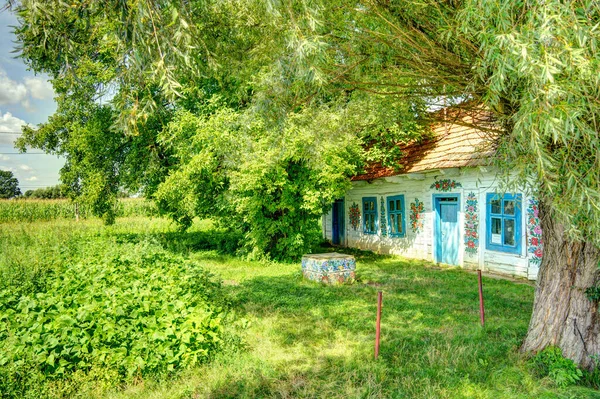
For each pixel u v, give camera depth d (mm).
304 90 4855
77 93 15953
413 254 14234
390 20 4008
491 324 6480
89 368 4715
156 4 3090
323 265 9977
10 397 4137
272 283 10000
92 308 5488
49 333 4898
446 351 5398
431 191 13320
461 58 3982
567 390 4316
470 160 10289
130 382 4668
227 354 5352
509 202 10633
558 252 4980
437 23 3762
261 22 4395
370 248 16641
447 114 5383
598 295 4699
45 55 3443
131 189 19297
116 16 3238
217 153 12633
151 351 4973
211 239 18375
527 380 4516
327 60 4070
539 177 2879
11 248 13562
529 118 2488
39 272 8711
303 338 6078
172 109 16438
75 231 20672
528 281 9977
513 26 2457
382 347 5668
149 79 3207
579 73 2518
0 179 68812
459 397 4262
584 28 2332
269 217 13766
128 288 7008
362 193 17094
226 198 13578
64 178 22062
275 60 4156
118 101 3312
